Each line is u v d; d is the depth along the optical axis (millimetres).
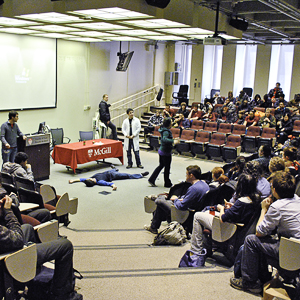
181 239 4859
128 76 15797
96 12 6465
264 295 2982
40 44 11664
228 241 3842
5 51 10633
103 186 8695
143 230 5836
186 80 20828
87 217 6570
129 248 4672
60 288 2900
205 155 11938
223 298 3102
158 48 17422
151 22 7234
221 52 20188
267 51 18094
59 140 11578
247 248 3176
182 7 7148
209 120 13789
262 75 18422
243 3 9648
